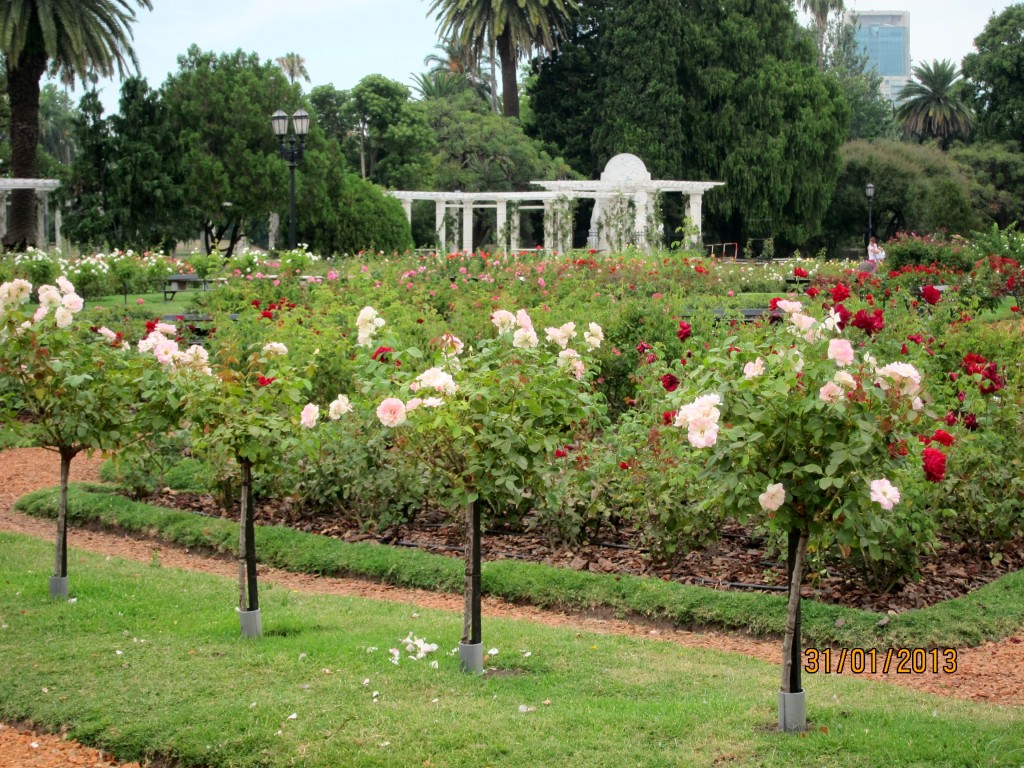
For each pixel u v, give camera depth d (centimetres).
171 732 423
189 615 593
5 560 712
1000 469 688
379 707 441
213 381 546
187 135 3009
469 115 4294
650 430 714
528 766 384
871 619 571
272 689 466
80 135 2858
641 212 2973
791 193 4091
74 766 413
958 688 498
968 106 5572
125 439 624
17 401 600
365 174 4575
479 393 462
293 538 767
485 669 500
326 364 966
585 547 732
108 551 776
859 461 383
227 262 2012
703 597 614
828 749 395
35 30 2723
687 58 4038
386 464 787
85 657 513
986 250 2255
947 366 998
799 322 423
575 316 1140
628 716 429
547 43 4259
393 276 1625
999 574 671
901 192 4606
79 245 2855
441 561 704
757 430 395
